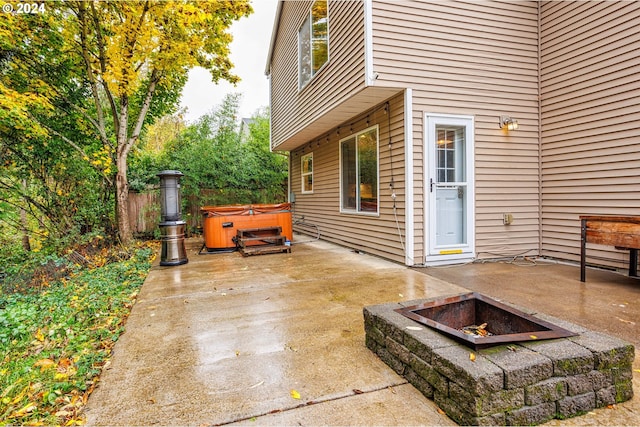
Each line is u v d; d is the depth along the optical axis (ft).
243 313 10.47
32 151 23.18
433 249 16.79
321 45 21.53
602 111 15.19
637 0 13.83
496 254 17.79
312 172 30.09
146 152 35.91
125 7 21.04
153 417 5.55
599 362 5.54
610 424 5.16
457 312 7.88
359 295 12.11
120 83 22.56
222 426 5.28
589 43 15.65
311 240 27.91
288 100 28.81
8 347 8.81
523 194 18.13
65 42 22.34
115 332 9.18
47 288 16.96
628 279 13.61
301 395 6.05
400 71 15.78
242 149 37.04
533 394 5.14
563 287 12.57
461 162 17.26
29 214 26.16
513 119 17.81
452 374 5.28
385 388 6.24
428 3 16.15
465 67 16.90
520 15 17.80
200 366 7.18
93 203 25.52
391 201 17.80
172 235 18.44
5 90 17.57
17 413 5.76
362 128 20.65
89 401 6.04
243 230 22.22
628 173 14.24
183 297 12.34
